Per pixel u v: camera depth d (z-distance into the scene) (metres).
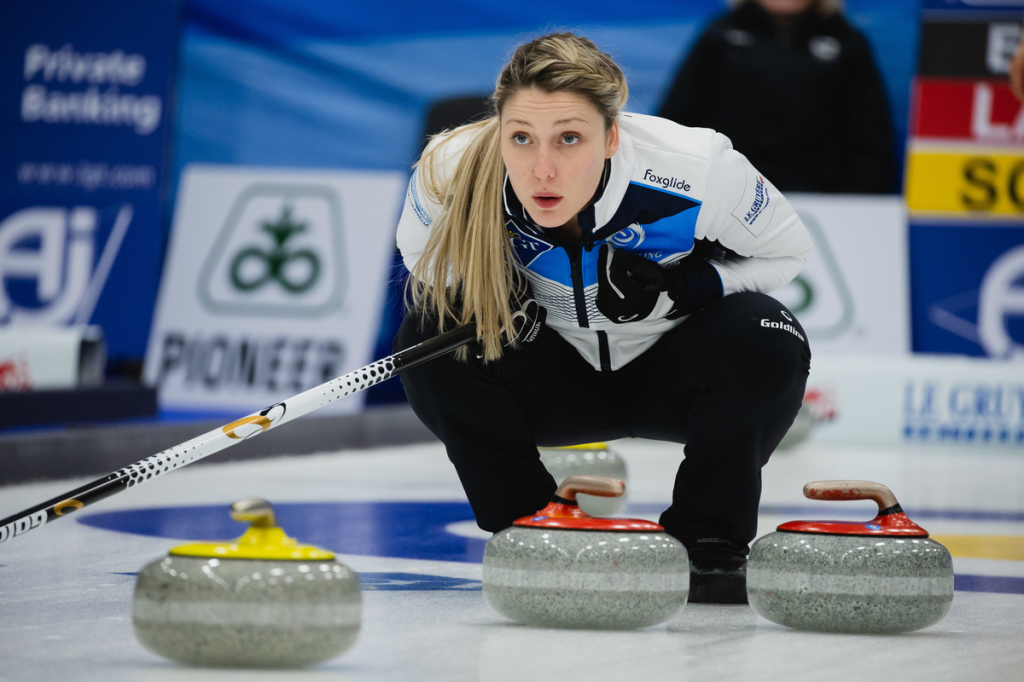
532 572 7.42
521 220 8.81
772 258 9.62
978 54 33.00
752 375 8.78
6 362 22.53
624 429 10.15
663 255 9.08
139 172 34.47
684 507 9.30
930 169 32.94
